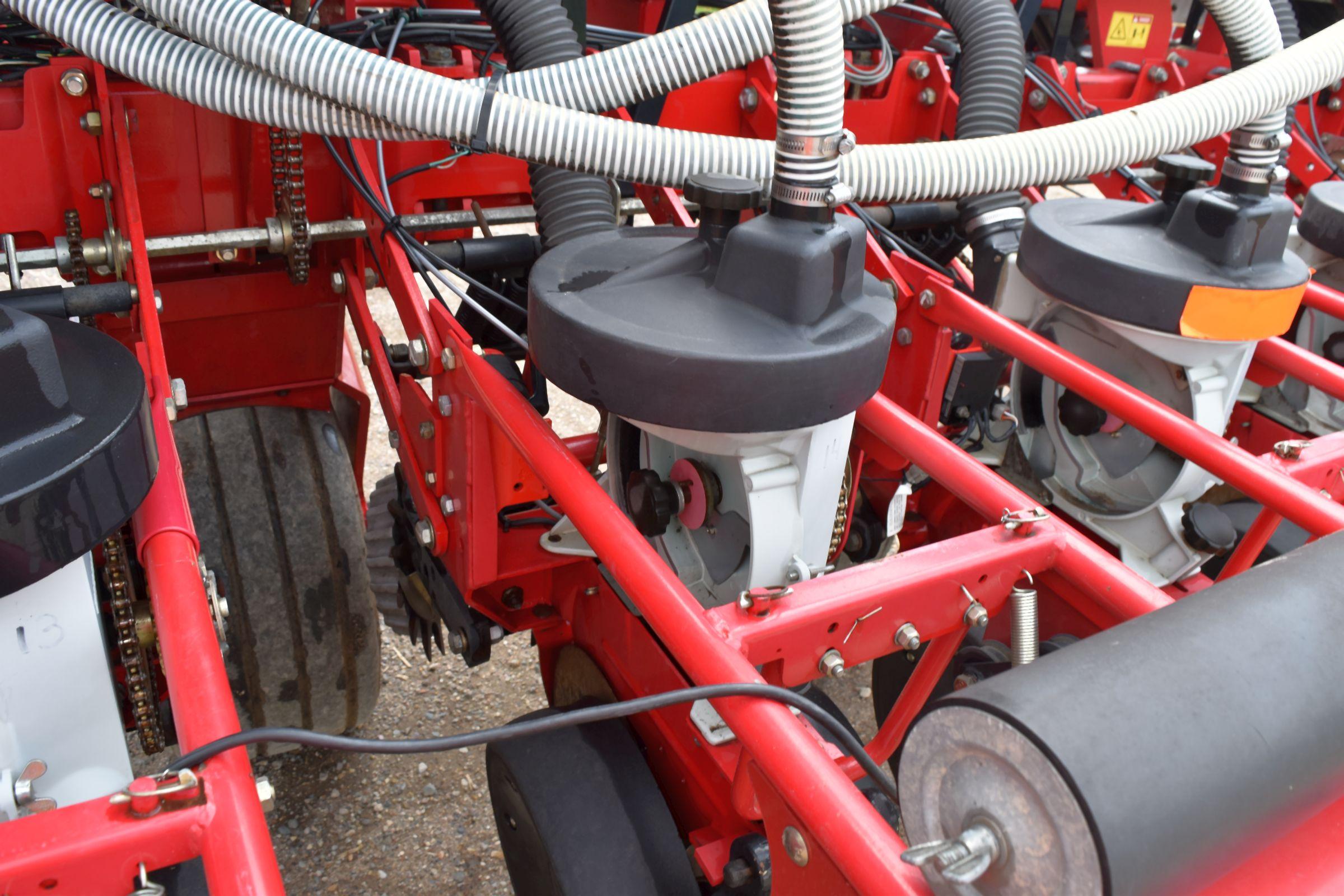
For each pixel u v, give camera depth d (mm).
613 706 976
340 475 2092
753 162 1634
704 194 1221
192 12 1398
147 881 806
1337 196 2479
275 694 2055
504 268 2025
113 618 1584
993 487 1367
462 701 2545
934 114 2604
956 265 3062
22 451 869
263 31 1399
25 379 880
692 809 1518
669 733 1489
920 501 2213
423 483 1734
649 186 2027
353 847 2115
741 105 2490
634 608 1535
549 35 1718
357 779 2289
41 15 1456
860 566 1165
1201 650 782
